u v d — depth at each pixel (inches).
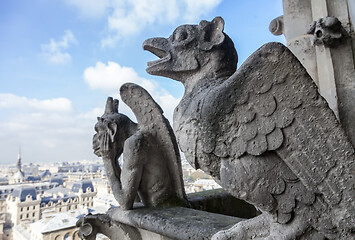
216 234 43.0
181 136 46.9
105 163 73.2
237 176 39.9
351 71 59.2
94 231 71.2
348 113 58.1
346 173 34.2
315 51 66.6
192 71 51.4
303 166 36.1
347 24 61.2
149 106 71.9
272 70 37.7
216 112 41.4
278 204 37.8
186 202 72.5
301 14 71.6
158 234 61.3
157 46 54.4
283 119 37.3
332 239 35.1
